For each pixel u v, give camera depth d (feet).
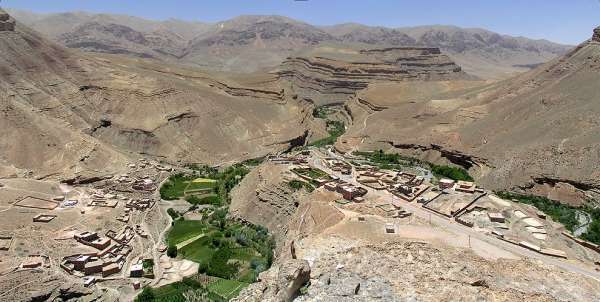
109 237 350.23
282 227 362.74
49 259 307.58
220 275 314.55
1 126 477.77
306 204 349.00
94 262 311.88
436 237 283.38
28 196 379.96
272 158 503.20
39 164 467.93
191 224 398.01
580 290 199.31
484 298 162.81
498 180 465.06
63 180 450.30
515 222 324.80
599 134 447.83
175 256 344.28
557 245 295.48
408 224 306.35
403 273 178.09
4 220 335.47
